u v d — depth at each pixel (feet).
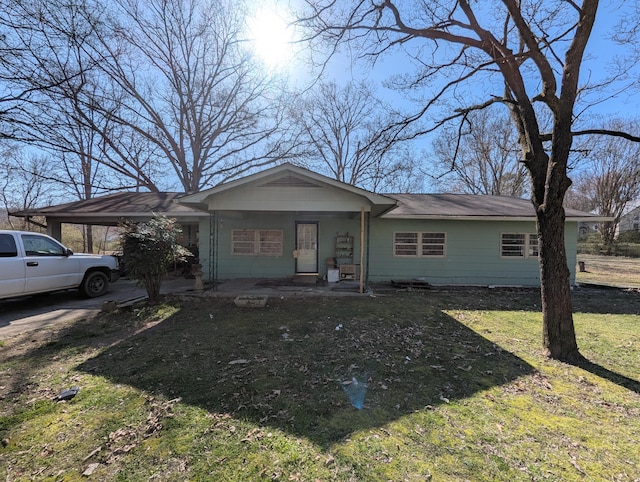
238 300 23.11
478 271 35.83
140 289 31.60
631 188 93.86
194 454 7.62
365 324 19.02
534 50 14.19
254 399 10.23
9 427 8.65
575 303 27.22
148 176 69.62
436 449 7.93
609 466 7.43
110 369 12.50
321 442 8.13
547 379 12.11
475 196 46.39
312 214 35.50
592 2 13.52
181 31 62.85
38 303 24.85
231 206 25.27
